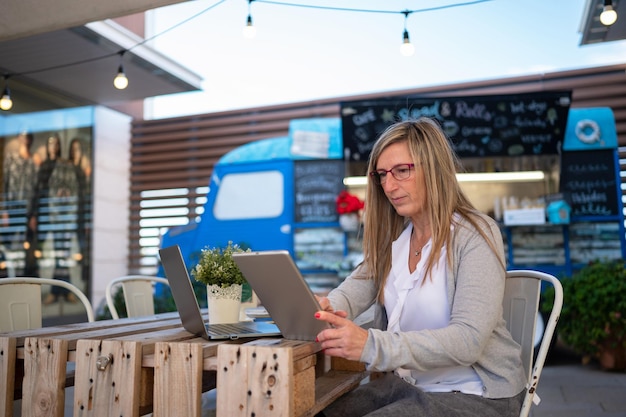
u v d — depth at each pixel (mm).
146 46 4992
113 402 1364
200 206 7457
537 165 5359
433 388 1485
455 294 1465
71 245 6703
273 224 5309
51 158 6457
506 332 1527
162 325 1839
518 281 1781
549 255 4914
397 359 1287
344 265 5078
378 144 1683
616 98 6066
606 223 4902
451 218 1545
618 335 4227
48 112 6359
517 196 5512
